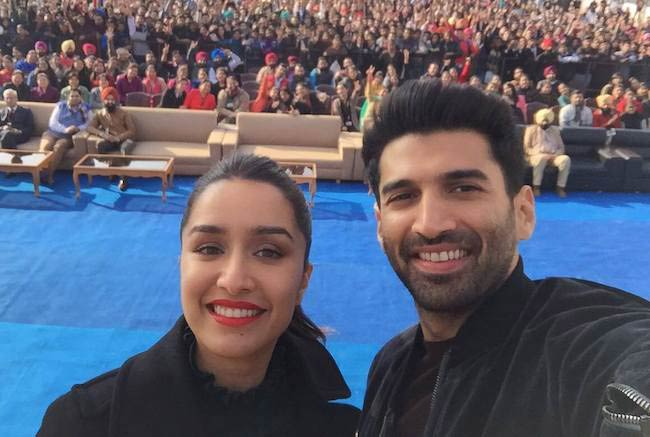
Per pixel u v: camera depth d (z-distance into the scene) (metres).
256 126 9.15
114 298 5.36
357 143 8.87
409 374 1.47
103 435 1.26
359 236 7.10
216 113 9.24
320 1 19.48
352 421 1.61
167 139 9.17
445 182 1.25
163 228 7.04
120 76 10.48
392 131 1.31
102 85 9.65
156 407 1.29
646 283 6.34
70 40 12.17
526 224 1.41
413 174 1.26
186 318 1.39
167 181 8.44
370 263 6.38
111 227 6.98
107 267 5.95
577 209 8.46
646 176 9.19
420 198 1.29
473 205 1.25
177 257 6.28
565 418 0.99
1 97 9.81
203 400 1.37
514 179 1.30
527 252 6.93
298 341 1.59
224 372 1.42
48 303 5.20
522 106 10.60
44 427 1.28
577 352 1.05
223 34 14.55
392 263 1.37
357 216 7.72
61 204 7.55
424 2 21.22
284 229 1.37
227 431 1.37
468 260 1.26
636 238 7.50
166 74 12.93
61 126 8.58
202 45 14.03
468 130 1.25
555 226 7.77
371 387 1.72
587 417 0.95
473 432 1.13
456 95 1.25
